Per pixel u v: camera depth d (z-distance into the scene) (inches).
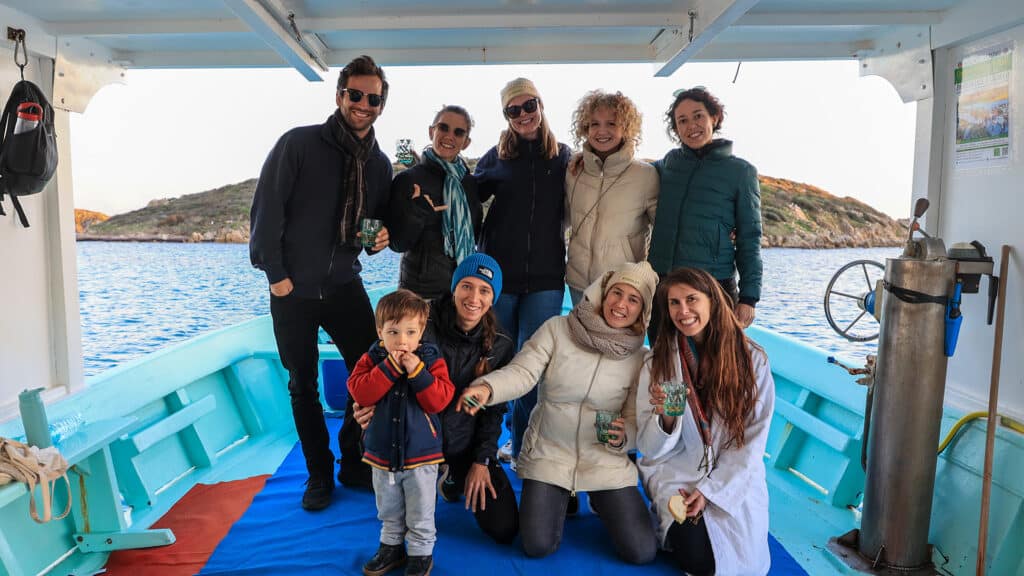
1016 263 93.0
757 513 86.5
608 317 93.7
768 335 159.8
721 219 110.0
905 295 84.6
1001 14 92.9
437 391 83.0
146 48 125.7
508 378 91.8
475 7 108.1
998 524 84.1
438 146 111.4
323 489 110.3
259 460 131.6
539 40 124.8
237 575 89.0
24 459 79.2
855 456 108.7
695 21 104.7
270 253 99.5
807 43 127.0
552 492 94.6
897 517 88.8
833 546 97.4
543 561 93.1
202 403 129.0
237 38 119.3
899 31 116.0
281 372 162.6
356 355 112.0
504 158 118.4
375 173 107.6
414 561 86.9
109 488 94.1
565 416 96.3
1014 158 93.0
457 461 101.1
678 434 89.1
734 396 87.6
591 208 114.0
